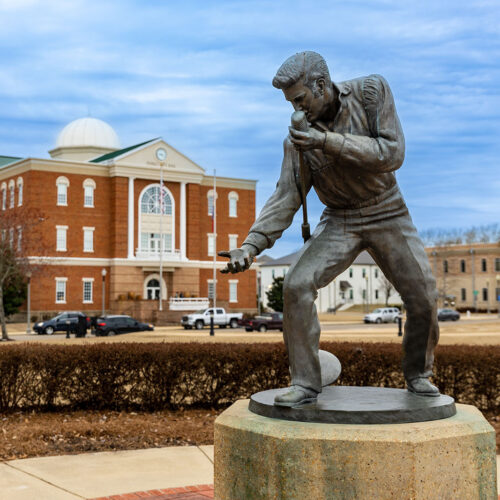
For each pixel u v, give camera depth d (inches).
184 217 2329.0
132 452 300.0
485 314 3304.6
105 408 396.8
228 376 399.9
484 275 3705.7
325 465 142.3
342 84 163.9
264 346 415.8
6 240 1424.7
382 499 139.7
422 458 140.6
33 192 2090.3
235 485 155.5
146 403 395.2
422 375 175.3
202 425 350.3
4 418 373.4
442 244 3981.3
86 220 2176.4
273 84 159.5
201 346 415.2
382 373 393.7
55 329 1662.2
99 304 2180.1
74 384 395.5
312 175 169.9
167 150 2278.5
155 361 394.9
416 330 171.9
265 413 158.1
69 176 2153.1
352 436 141.6
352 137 152.2
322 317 2699.3
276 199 174.1
